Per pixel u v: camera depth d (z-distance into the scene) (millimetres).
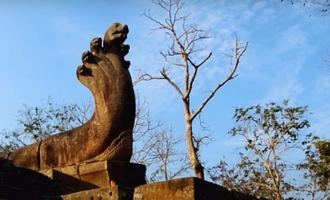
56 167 7539
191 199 5160
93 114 7539
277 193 20719
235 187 21094
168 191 5336
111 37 7848
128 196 5641
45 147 7746
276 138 21562
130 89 7605
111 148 7242
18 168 6434
